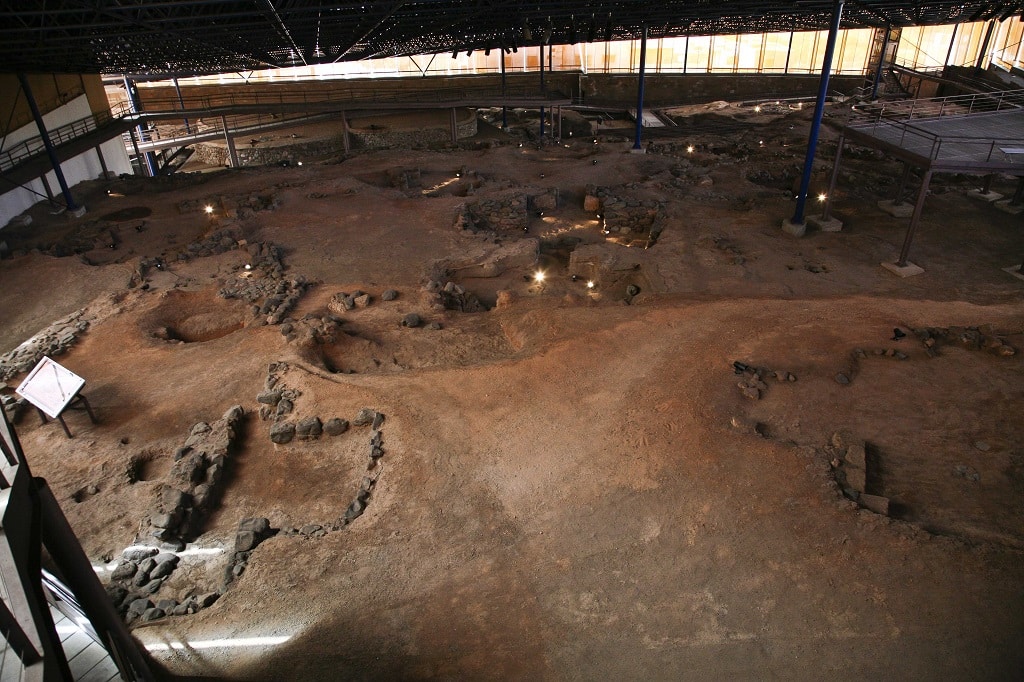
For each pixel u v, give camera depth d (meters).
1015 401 8.59
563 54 39.44
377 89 39.00
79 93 25.08
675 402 8.77
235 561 6.82
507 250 14.77
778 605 5.88
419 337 11.41
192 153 34.31
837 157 14.98
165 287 13.77
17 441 3.76
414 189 19.86
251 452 8.85
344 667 5.56
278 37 20.47
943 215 15.98
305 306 12.74
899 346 10.00
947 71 30.28
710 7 20.80
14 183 18.05
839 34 35.19
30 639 2.59
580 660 5.53
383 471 8.02
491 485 7.67
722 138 25.89
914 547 6.25
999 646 5.35
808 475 7.33
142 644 5.89
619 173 20.52
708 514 6.95
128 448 8.90
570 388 9.30
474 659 5.58
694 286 12.54
